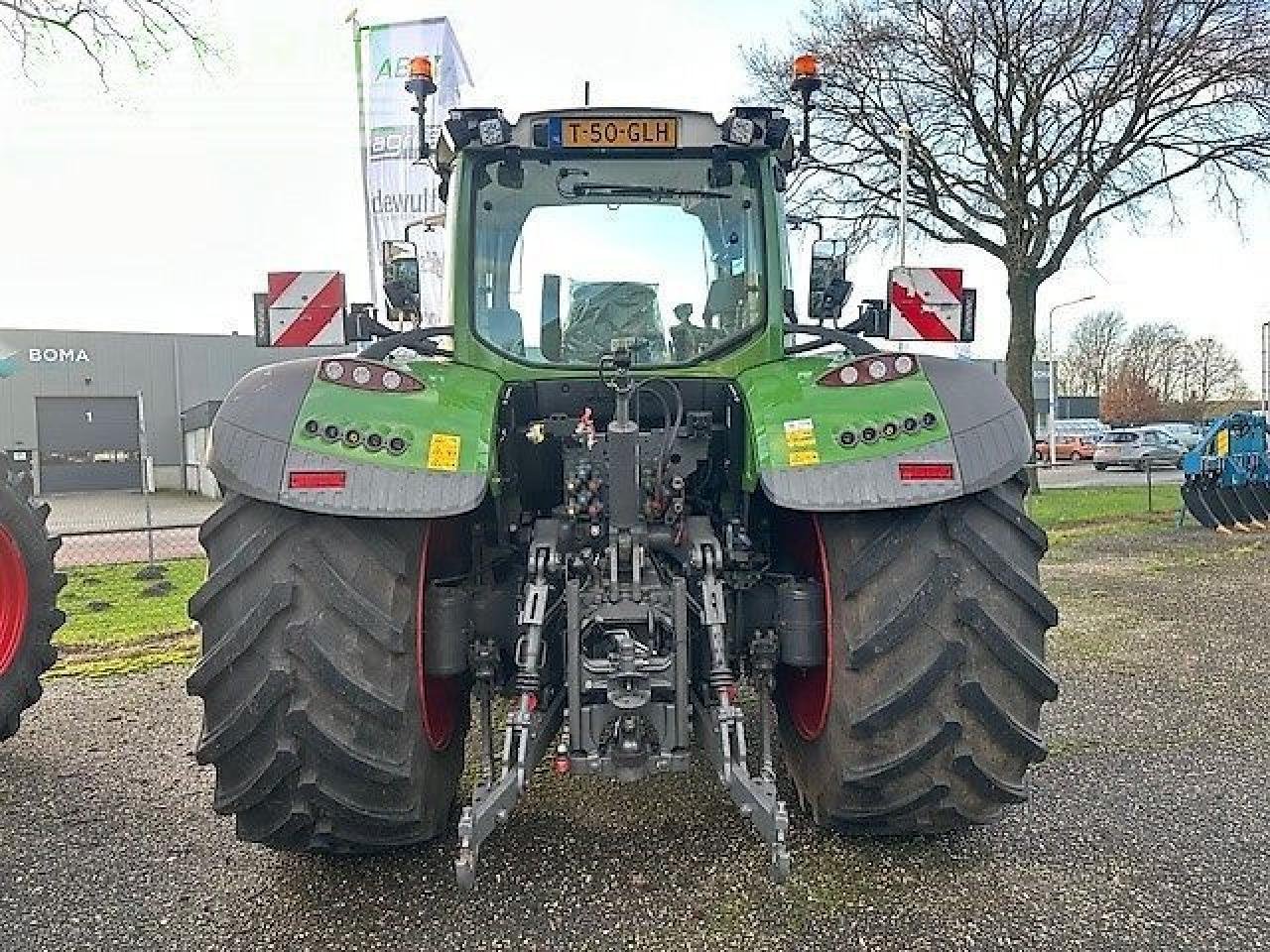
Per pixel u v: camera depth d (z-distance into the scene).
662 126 3.81
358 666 2.83
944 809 3.05
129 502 30.33
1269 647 6.42
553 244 3.91
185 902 3.10
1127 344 64.38
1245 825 3.58
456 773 3.44
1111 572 9.72
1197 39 17.38
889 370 3.05
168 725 5.04
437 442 2.92
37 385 36.12
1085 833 3.50
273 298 4.84
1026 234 19.14
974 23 17.92
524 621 2.96
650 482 3.27
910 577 2.93
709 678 2.95
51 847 3.54
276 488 2.84
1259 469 13.37
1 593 4.64
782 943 2.80
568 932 2.87
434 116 10.44
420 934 2.88
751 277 3.89
